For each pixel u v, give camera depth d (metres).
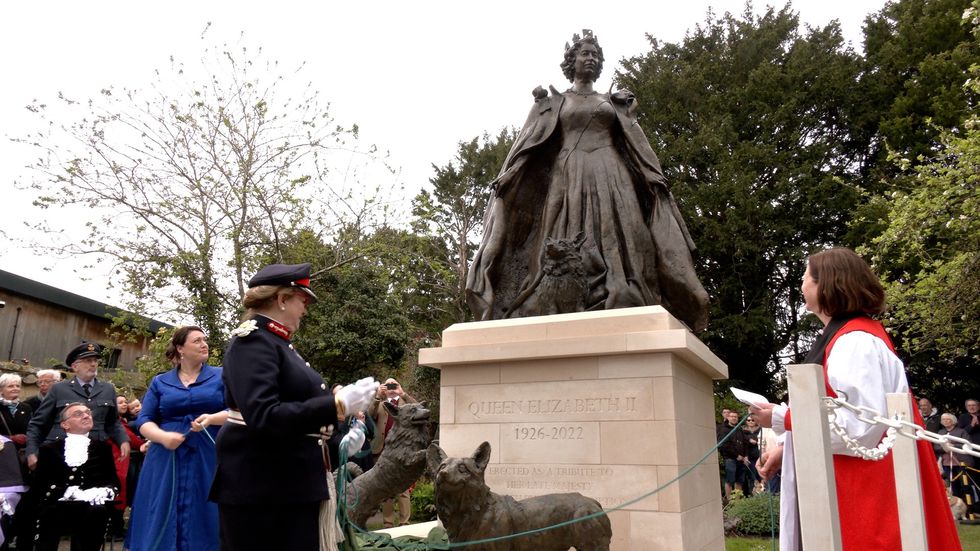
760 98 25.86
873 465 2.48
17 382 8.01
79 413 5.96
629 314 5.39
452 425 5.77
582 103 6.98
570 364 5.44
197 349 4.93
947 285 12.77
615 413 5.19
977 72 13.49
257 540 2.68
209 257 16.44
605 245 6.44
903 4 26.59
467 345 5.79
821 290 2.85
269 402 2.62
